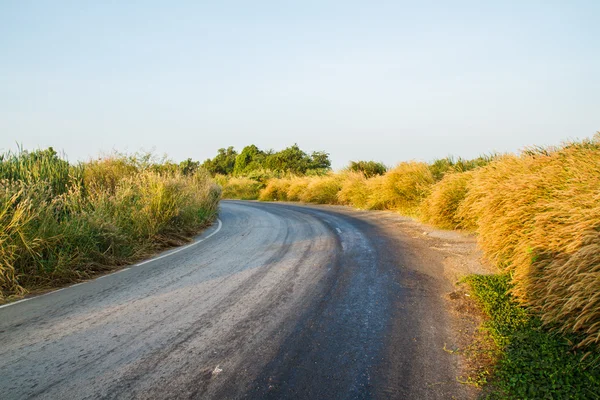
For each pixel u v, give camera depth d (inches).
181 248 389.1
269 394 117.6
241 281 249.1
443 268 271.0
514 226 243.4
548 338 144.6
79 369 135.6
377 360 138.8
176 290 233.5
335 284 236.5
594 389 111.9
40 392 121.0
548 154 306.0
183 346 153.2
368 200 786.2
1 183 300.7
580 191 201.8
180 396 117.2
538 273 181.5
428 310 188.2
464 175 463.2
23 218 262.4
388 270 269.1
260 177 1752.0
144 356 145.0
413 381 124.2
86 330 172.4
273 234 466.0
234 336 162.1
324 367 134.3
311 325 172.4
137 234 382.6
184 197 515.2
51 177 388.2
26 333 170.7
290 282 243.8
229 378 127.6
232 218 702.5
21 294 231.3
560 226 185.9
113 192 449.1
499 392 116.6
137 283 253.6
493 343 149.3
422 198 577.3
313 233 462.6
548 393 112.0
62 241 283.4
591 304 138.4
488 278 229.5
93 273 284.8
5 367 138.6
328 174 1103.6
